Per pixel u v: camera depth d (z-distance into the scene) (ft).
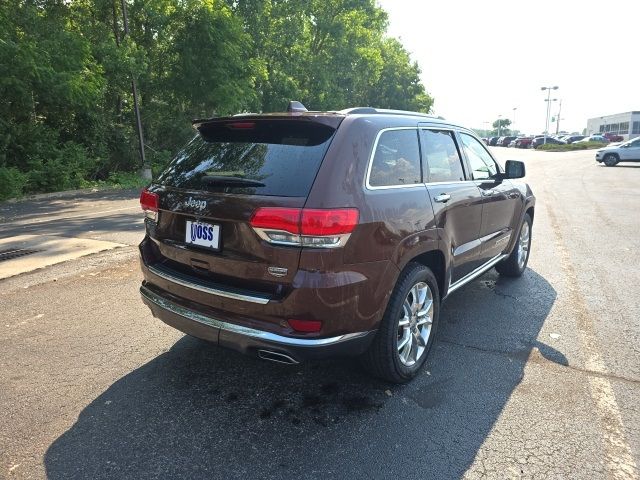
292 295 8.86
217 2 66.54
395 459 8.69
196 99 69.31
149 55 67.82
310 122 9.98
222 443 9.10
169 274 10.70
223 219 9.43
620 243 25.41
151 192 11.33
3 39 48.14
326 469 8.43
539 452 8.88
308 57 91.61
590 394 10.82
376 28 116.67
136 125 68.49
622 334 14.02
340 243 8.97
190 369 11.86
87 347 12.92
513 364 12.23
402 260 10.31
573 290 17.90
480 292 17.71
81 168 57.06
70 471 8.31
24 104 52.42
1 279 18.45
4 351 12.66
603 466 8.51
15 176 47.09
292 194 8.96
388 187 10.39
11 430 9.40
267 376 11.59
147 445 9.01
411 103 151.53
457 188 13.07
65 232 27.73
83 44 55.01
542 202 40.73
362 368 11.16
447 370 11.91
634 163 98.63
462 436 9.34
